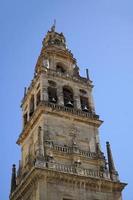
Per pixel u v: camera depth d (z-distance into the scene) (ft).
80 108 244.42
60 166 204.54
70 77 257.96
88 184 204.44
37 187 193.57
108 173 215.10
